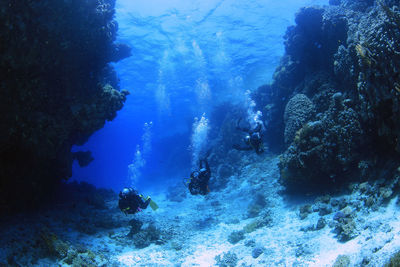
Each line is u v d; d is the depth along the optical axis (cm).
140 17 1578
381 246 374
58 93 791
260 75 2711
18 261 492
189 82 2755
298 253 489
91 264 544
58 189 1054
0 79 627
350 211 529
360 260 371
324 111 824
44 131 729
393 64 491
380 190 513
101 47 846
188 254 648
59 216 797
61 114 791
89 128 851
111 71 1227
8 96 649
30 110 702
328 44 945
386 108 531
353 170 655
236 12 1620
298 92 1054
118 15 1523
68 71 784
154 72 2420
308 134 716
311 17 1018
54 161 865
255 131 494
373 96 547
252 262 536
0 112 641
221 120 2231
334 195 670
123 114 4000
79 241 659
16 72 647
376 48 530
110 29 910
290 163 748
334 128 670
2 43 588
